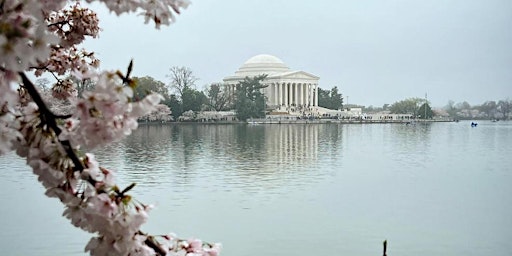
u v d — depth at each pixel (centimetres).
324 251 2539
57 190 416
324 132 12575
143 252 428
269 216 3219
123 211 416
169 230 2864
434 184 4562
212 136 10612
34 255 2291
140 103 393
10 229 2647
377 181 4700
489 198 3922
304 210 3400
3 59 296
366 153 7262
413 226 3036
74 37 813
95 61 845
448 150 7881
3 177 4262
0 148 393
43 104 400
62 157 410
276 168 5484
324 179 4762
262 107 19012
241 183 4447
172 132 12106
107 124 390
